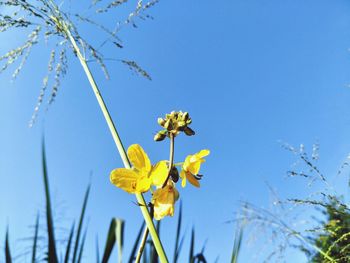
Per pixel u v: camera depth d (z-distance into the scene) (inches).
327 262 11.2
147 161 7.0
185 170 7.2
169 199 6.6
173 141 6.9
